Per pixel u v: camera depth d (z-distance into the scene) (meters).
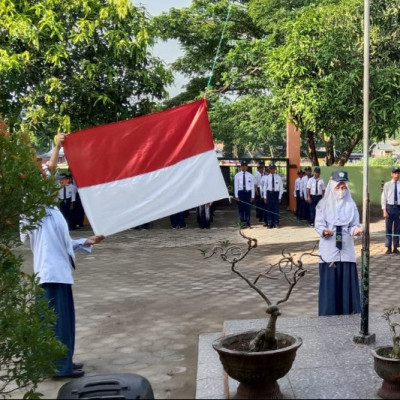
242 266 10.91
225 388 4.57
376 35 13.34
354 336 5.54
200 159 5.27
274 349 4.14
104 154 5.20
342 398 4.25
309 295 8.44
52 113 13.62
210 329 6.86
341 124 13.41
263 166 19.31
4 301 4.57
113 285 9.44
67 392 3.52
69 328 5.36
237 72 19.80
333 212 6.53
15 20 12.80
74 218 17.66
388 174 20.80
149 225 17.56
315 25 13.32
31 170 4.26
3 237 4.45
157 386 5.17
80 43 13.71
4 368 5.41
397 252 12.30
